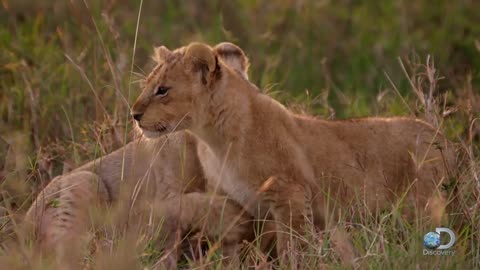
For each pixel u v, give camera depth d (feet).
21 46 52.34
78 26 52.90
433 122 40.55
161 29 60.49
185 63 37.04
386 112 45.78
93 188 38.91
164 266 34.37
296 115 38.96
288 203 36.70
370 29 61.31
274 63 54.54
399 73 55.26
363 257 32.35
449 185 36.45
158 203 37.91
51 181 40.52
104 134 42.29
